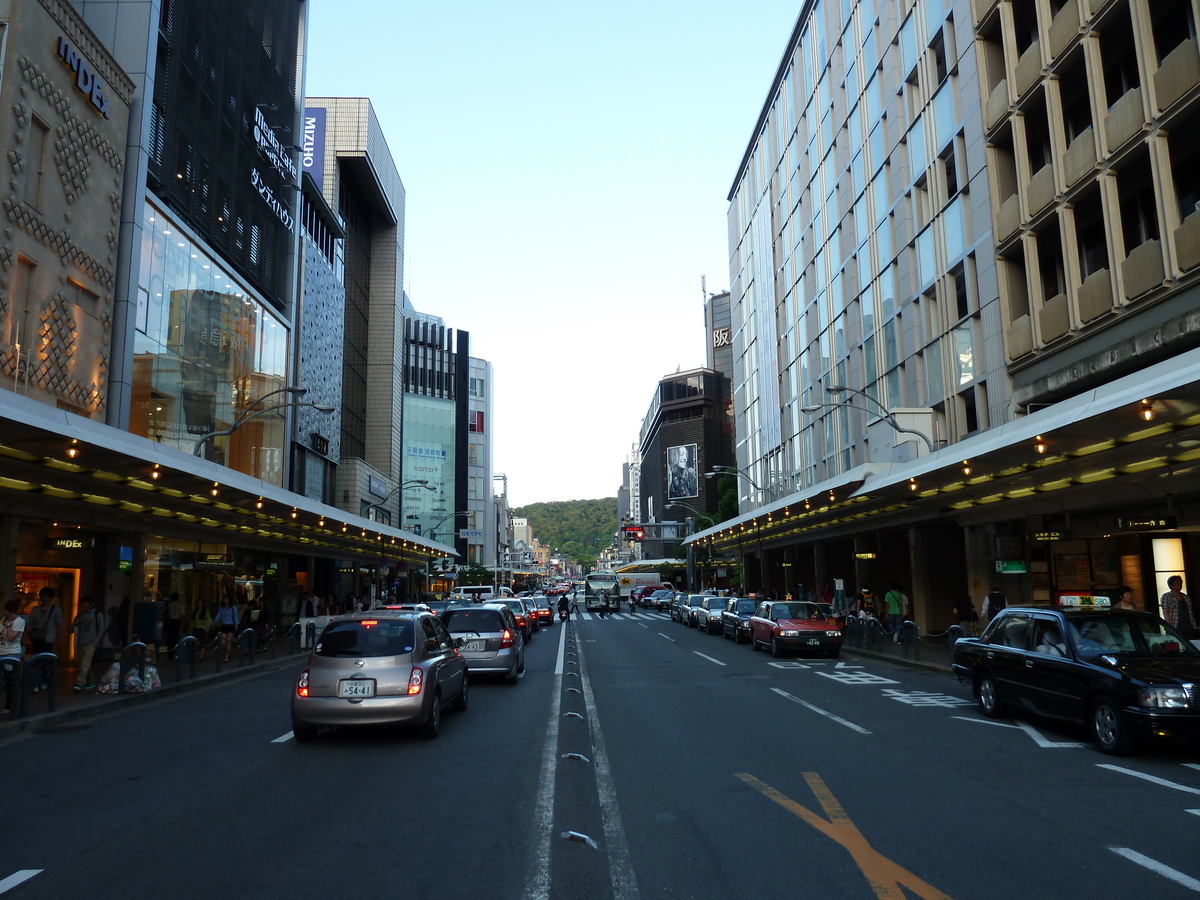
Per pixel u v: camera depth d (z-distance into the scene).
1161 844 5.89
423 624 11.13
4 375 18.97
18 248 19.47
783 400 54.38
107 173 23.77
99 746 10.40
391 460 70.06
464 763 8.88
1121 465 16.39
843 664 20.61
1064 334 22.31
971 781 7.89
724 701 13.81
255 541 32.88
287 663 23.02
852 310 40.53
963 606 24.53
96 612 15.42
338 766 8.86
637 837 6.14
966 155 28.42
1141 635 10.24
